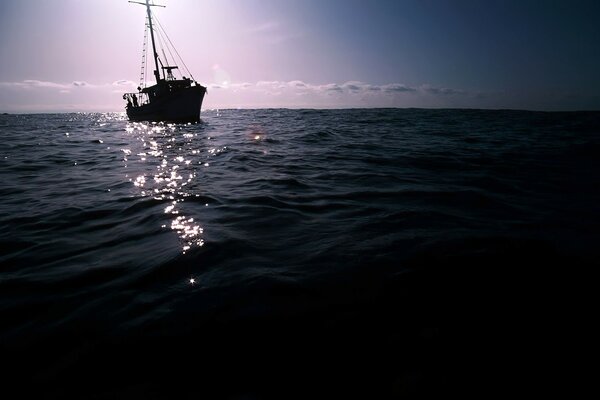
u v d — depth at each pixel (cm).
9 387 192
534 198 621
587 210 541
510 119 3172
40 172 1001
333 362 201
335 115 4522
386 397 176
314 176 858
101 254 391
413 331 228
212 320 247
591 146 1328
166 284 308
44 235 468
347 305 262
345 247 388
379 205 582
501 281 295
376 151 1300
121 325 246
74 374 200
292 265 340
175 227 484
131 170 1012
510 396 174
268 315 251
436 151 1264
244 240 418
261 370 196
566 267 320
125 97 3750
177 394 181
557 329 225
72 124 4288
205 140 1875
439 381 184
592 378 183
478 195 642
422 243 393
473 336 221
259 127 2827
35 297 292
